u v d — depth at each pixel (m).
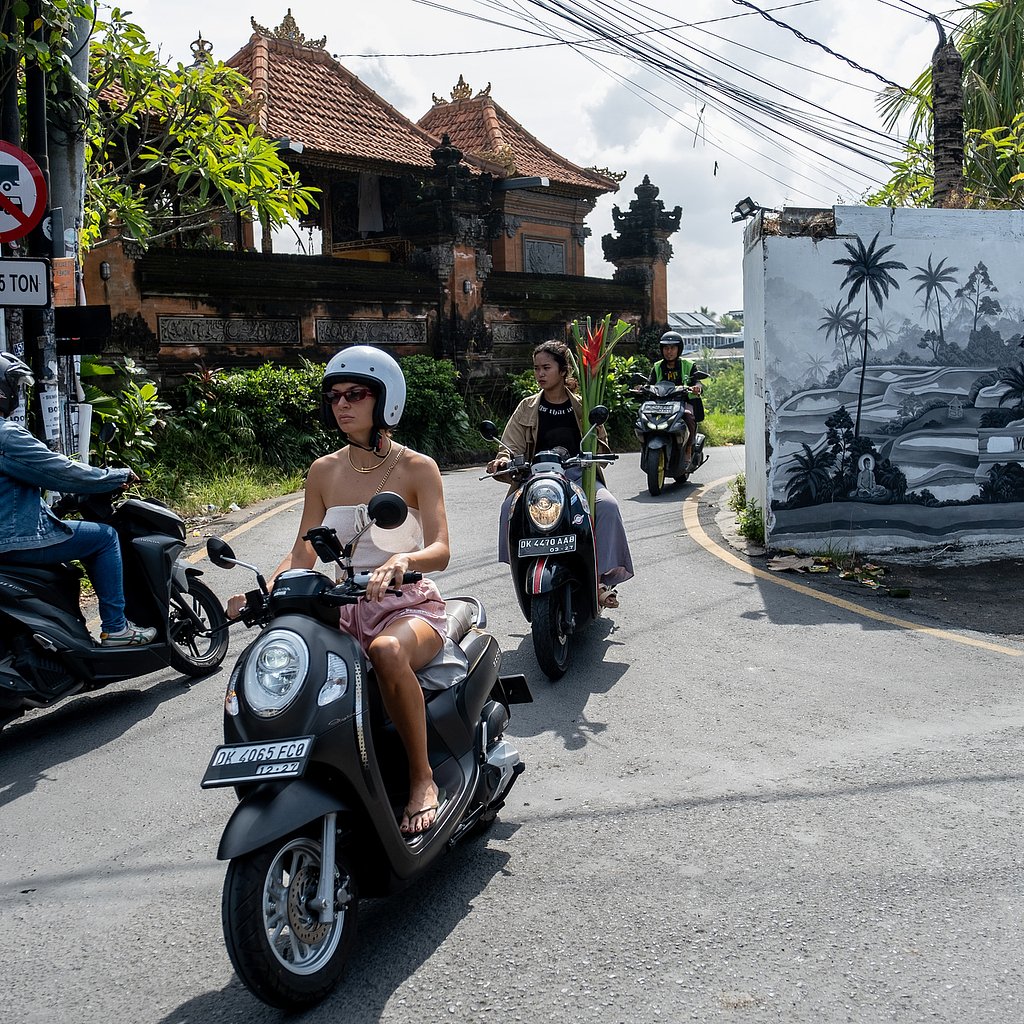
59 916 3.82
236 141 12.17
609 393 20.20
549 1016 3.03
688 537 10.07
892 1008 2.98
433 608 3.81
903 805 4.30
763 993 3.08
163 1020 3.16
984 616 7.18
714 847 4.01
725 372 55.00
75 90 9.25
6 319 8.07
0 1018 3.21
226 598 7.90
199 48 12.94
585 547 6.18
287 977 2.98
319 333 17.23
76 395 9.30
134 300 14.58
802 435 9.12
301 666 3.12
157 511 6.23
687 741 5.12
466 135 29.12
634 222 24.06
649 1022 2.98
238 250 17.59
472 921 3.58
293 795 3.00
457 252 19.53
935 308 9.15
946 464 9.30
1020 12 14.95
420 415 17.55
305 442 15.09
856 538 9.27
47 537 5.60
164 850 4.30
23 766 5.27
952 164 12.77
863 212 9.02
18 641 5.46
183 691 6.29
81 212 9.53
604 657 6.55
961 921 3.43
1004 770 4.62
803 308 9.02
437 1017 3.06
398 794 3.73
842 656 6.39
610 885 3.77
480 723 4.07
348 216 24.42
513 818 4.38
